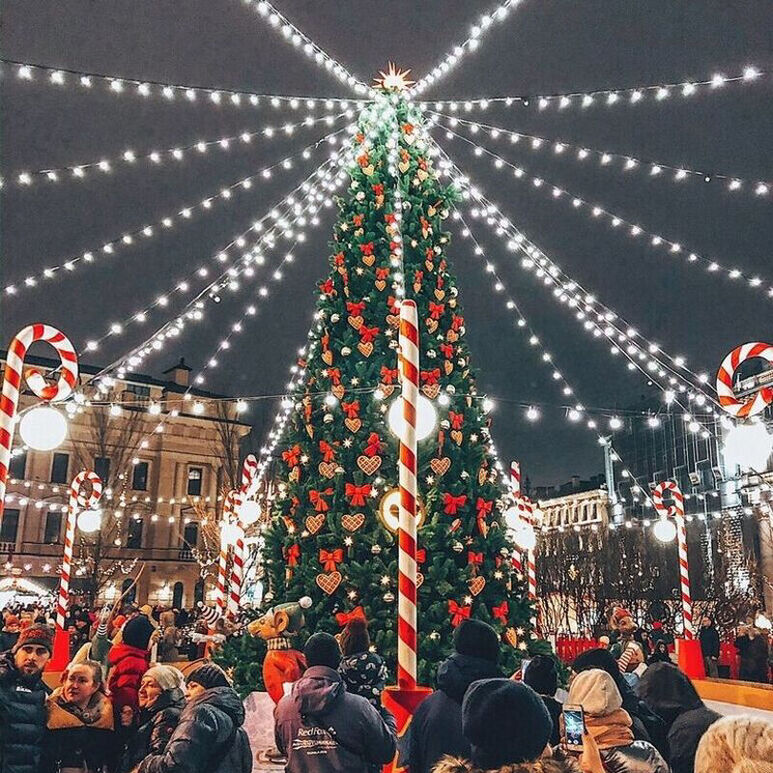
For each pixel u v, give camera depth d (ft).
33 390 16.37
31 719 14.60
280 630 26.43
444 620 27.96
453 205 36.40
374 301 32.45
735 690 37.17
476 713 8.59
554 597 130.93
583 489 225.97
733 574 129.70
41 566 124.16
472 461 31.35
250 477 39.37
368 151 34.78
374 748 13.23
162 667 15.51
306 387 33.19
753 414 18.65
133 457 114.42
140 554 132.77
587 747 10.09
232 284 38.58
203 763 12.26
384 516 28.76
